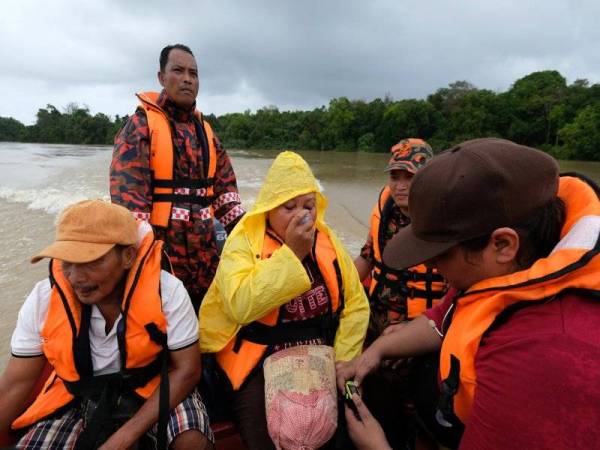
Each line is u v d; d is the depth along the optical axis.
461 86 74.00
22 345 1.77
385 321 2.69
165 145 2.71
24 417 1.85
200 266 2.93
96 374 1.84
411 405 2.16
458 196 1.04
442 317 1.89
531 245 1.10
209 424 2.00
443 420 1.43
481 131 58.88
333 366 1.88
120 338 1.77
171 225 2.77
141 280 1.78
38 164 25.83
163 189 2.76
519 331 1.03
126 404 1.87
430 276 2.51
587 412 0.86
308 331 2.02
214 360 2.18
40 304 1.77
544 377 0.91
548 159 1.08
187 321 1.89
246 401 1.95
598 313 0.97
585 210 1.10
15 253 7.54
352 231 9.77
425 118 63.88
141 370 1.85
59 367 1.77
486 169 1.02
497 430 0.99
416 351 1.90
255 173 22.02
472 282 1.18
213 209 3.26
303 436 1.63
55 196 13.18
